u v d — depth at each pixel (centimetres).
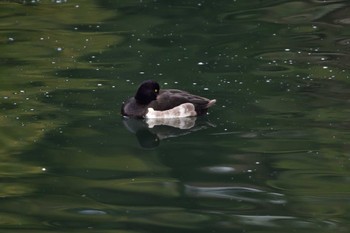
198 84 1712
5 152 1380
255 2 2338
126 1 2355
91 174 1291
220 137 1455
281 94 1647
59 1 2372
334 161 1330
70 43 1995
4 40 2022
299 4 2306
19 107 1588
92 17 2211
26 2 2359
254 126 1495
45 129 1484
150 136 1473
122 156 1374
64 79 1750
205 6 2295
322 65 1809
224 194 1211
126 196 1204
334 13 2211
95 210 1152
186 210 1152
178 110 1572
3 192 1220
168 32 2069
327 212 1143
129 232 1079
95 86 1709
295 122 1504
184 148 1412
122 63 1848
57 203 1179
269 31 2067
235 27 2106
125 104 1588
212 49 1936
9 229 1089
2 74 1778
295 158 1347
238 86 1698
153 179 1271
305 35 2030
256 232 1080
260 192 1217
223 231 1082
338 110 1554
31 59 1878
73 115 1557
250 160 1345
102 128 1505
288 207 1160
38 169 1312
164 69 1806
